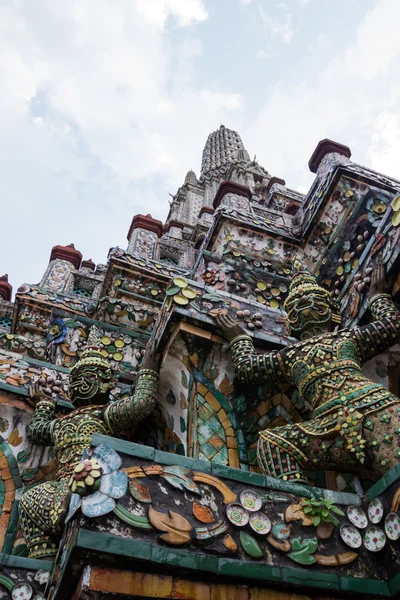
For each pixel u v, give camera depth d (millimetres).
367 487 4672
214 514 3162
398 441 3766
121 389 6801
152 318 8031
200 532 3037
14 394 6371
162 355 5512
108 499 2975
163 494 3141
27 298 8852
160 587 2816
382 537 3355
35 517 4828
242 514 3217
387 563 3283
